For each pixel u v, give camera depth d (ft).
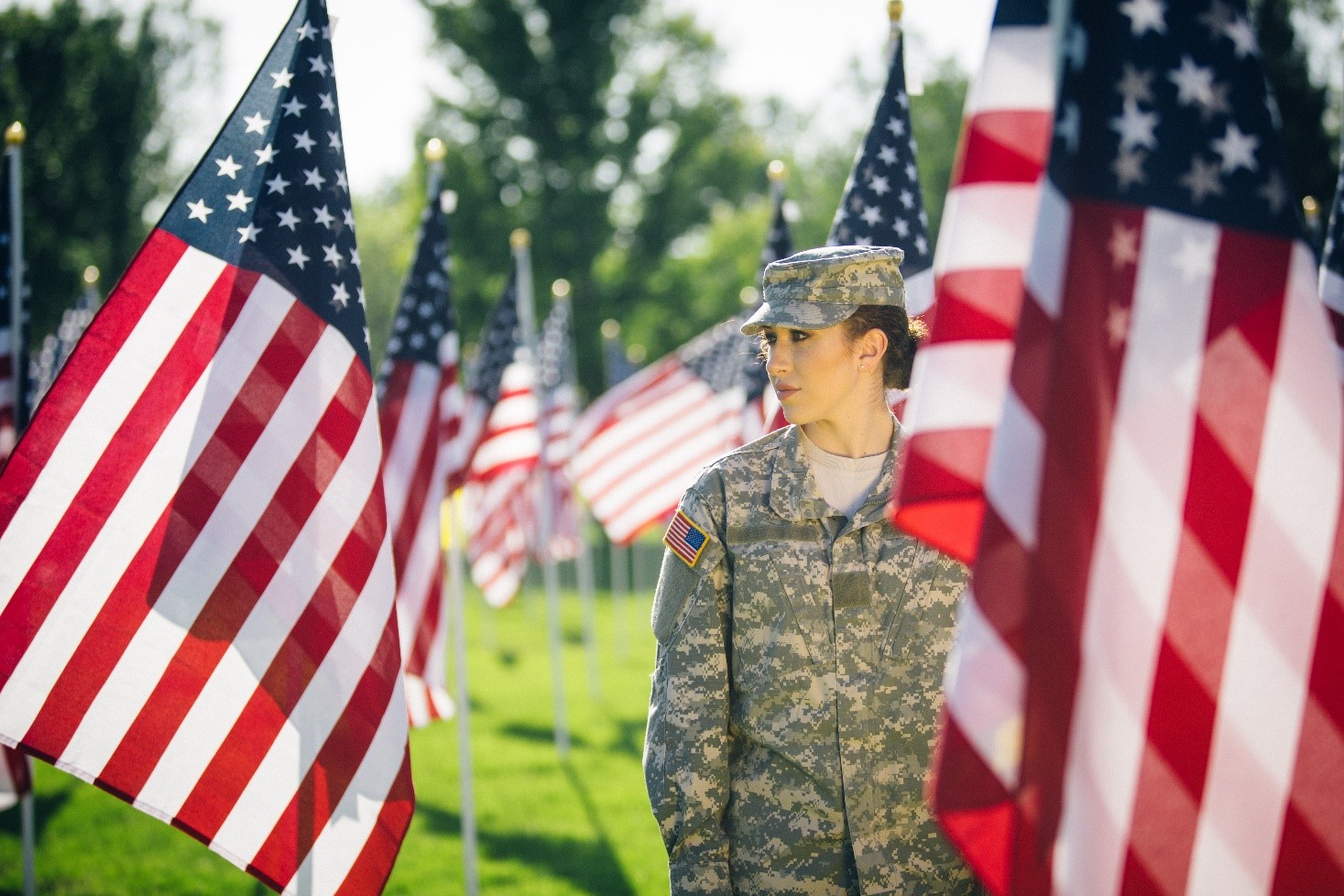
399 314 27.32
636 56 164.14
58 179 106.22
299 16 14.73
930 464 9.38
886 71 17.57
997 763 8.23
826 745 10.12
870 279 10.51
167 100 112.47
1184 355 8.73
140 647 13.88
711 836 10.27
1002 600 8.32
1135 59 8.95
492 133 156.76
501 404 41.83
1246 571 8.66
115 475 14.03
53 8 106.73
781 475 10.63
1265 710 8.59
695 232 169.89
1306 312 8.87
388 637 13.93
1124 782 8.41
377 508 14.16
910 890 10.05
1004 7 9.89
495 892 26.73
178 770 13.73
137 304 14.24
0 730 13.69
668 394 44.93
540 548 72.18
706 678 10.40
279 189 14.43
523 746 41.32
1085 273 8.66
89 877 28.68
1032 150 9.77
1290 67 56.65
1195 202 8.87
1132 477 8.57
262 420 14.10
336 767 13.71
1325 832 8.65
